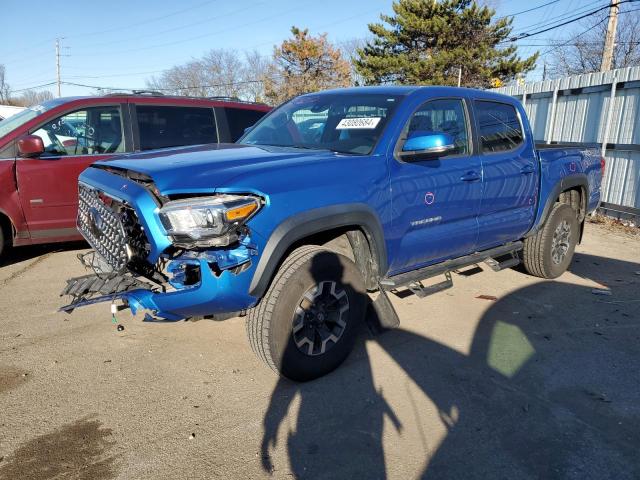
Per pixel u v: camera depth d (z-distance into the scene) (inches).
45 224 229.1
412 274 158.1
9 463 103.9
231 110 278.1
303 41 1808.6
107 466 103.6
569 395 132.4
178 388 133.1
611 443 113.5
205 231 109.5
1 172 216.8
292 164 127.6
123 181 126.1
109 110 245.0
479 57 1320.1
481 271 235.0
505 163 183.3
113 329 168.1
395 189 142.9
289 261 126.5
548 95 434.0
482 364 147.4
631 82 346.3
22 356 149.0
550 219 213.8
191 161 128.7
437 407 125.7
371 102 160.7
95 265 145.3
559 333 169.3
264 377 138.6
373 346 156.9
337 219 127.7
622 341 164.1
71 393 130.2
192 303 116.0
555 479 102.1
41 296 195.9
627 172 353.7
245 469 103.3
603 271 240.4
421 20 1306.6
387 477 101.9
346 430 116.3
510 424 119.7
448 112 168.4
